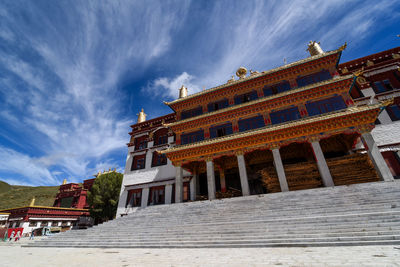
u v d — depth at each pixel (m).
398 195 11.00
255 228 10.45
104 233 14.25
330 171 17.89
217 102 26.56
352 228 8.71
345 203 11.59
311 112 20.19
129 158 31.94
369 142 16.44
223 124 23.95
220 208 15.07
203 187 26.77
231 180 25.94
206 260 6.85
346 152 20.94
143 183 28.53
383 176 14.97
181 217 14.77
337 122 17.80
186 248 9.86
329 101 19.94
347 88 19.70
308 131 18.64
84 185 50.97
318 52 24.41
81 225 39.19
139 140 33.44
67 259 8.54
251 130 21.80
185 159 22.81
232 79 27.47
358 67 23.59
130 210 27.72
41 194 83.50
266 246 8.74
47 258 9.03
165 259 7.44
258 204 14.30
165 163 29.03
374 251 6.48
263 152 23.81
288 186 18.50
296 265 5.45
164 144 30.20
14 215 34.25
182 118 27.56
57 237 15.10
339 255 6.28
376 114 16.97
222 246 9.44
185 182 26.00
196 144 22.17
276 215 11.83
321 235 8.65
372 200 11.11
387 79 21.95
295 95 21.25
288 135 19.31
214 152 21.75
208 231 11.12
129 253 9.40
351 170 17.25
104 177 36.44
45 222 34.28
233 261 6.44
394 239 7.51
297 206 12.55
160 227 13.48
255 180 24.64
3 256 9.99
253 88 24.84
